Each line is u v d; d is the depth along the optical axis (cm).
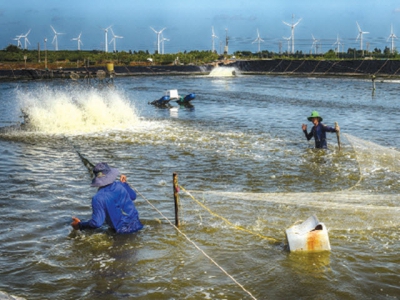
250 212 898
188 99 2888
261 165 1280
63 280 647
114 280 648
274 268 677
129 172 1210
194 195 1004
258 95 3503
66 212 905
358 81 4941
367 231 797
